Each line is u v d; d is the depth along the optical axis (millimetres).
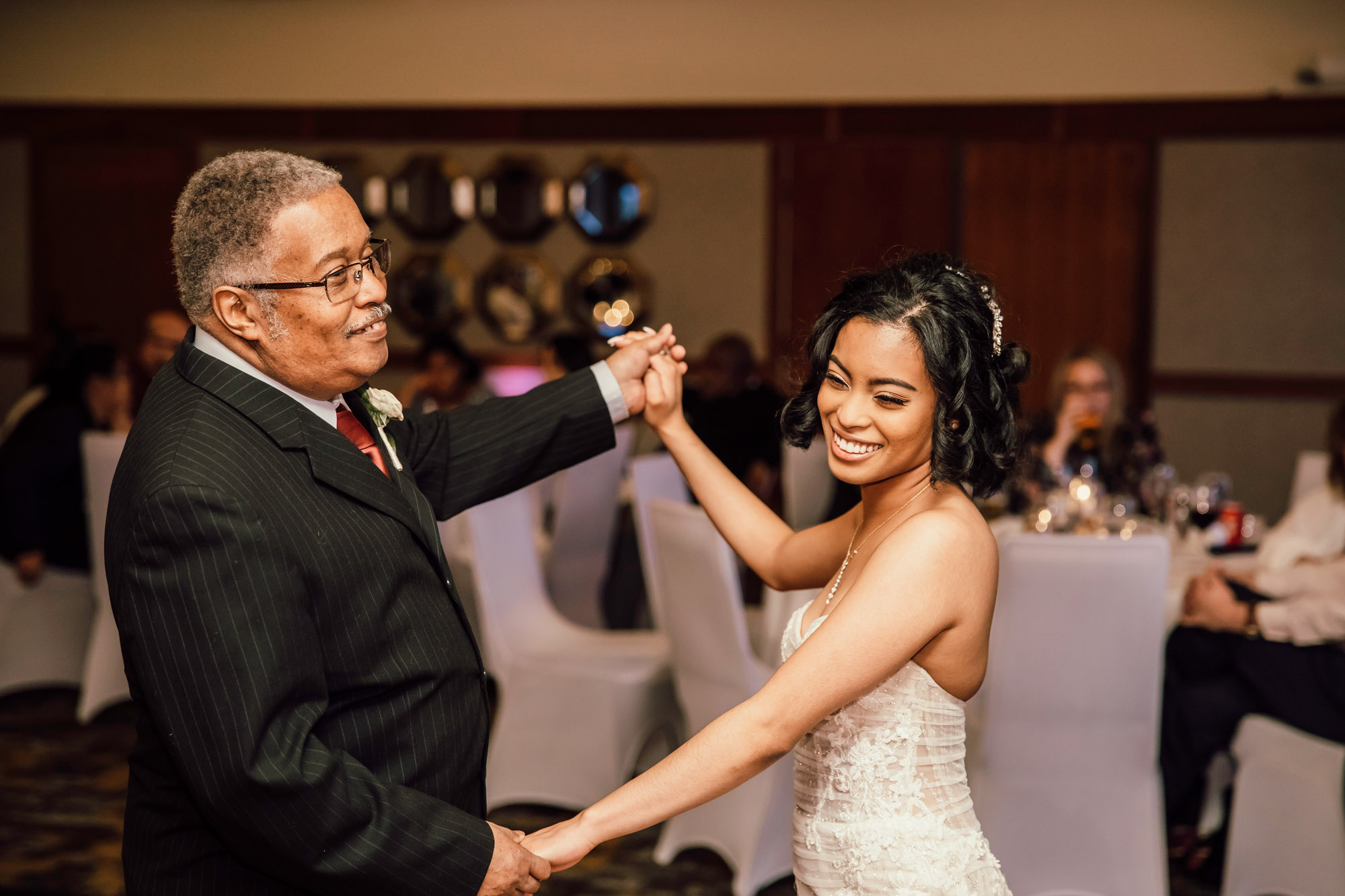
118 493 1297
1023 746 2584
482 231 7375
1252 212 6719
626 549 5117
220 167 1324
